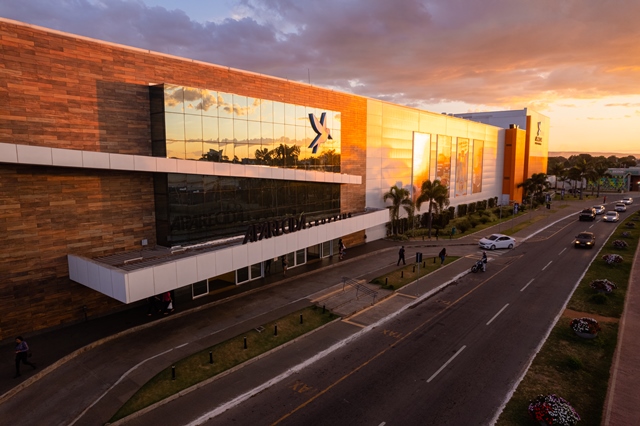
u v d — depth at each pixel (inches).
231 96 1108.5
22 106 762.8
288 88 1344.7
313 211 1471.5
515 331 843.4
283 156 1311.5
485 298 1064.8
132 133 933.2
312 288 1149.7
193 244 1026.1
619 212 2977.4
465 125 2662.4
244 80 1189.1
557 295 1075.9
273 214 1282.0
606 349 750.5
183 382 640.4
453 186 2586.1
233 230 1140.5
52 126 804.6
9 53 741.9
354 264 1439.5
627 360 705.6
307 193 1435.8
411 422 542.6
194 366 692.1
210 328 859.4
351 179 1489.9
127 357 727.1
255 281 1204.5
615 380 639.8
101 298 908.0
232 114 1113.4
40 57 781.9
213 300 1026.1
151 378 653.9
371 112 1787.6
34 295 807.7
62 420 547.8
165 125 939.3
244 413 567.2
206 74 1080.8
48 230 820.6
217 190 1085.1
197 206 1032.8
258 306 997.8
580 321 816.3
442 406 578.2
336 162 1576.0
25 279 793.6
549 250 1664.6
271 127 1256.2
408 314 956.6
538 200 3398.1
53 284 832.9
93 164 775.7
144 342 789.2
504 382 641.0
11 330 780.0
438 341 800.9
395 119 1955.0
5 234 762.8
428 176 2277.3
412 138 2098.9
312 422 545.6
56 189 828.0
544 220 2573.8
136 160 843.4
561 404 519.2
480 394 608.1
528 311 960.3
